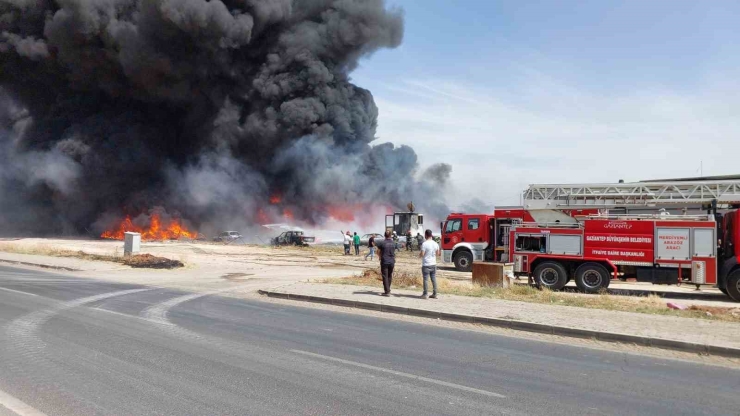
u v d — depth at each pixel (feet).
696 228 52.60
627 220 54.90
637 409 18.66
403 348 27.76
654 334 30.78
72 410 17.20
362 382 21.11
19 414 16.63
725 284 51.06
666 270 53.42
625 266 54.85
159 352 25.38
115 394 18.92
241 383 20.57
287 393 19.45
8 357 23.86
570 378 22.65
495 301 43.86
